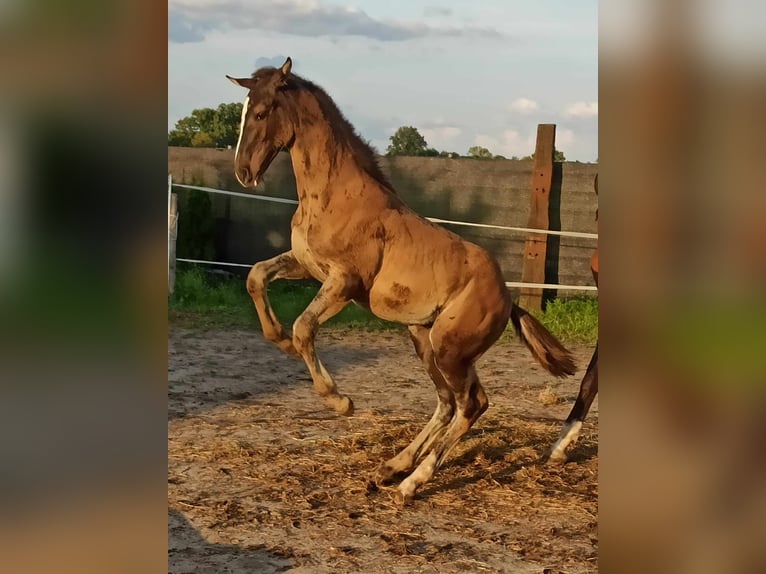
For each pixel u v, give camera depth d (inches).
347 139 138.5
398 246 135.0
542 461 155.6
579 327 289.6
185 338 265.9
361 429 175.0
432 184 337.4
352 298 138.4
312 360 136.9
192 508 128.3
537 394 213.6
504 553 113.5
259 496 134.7
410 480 135.0
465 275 134.7
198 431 171.0
